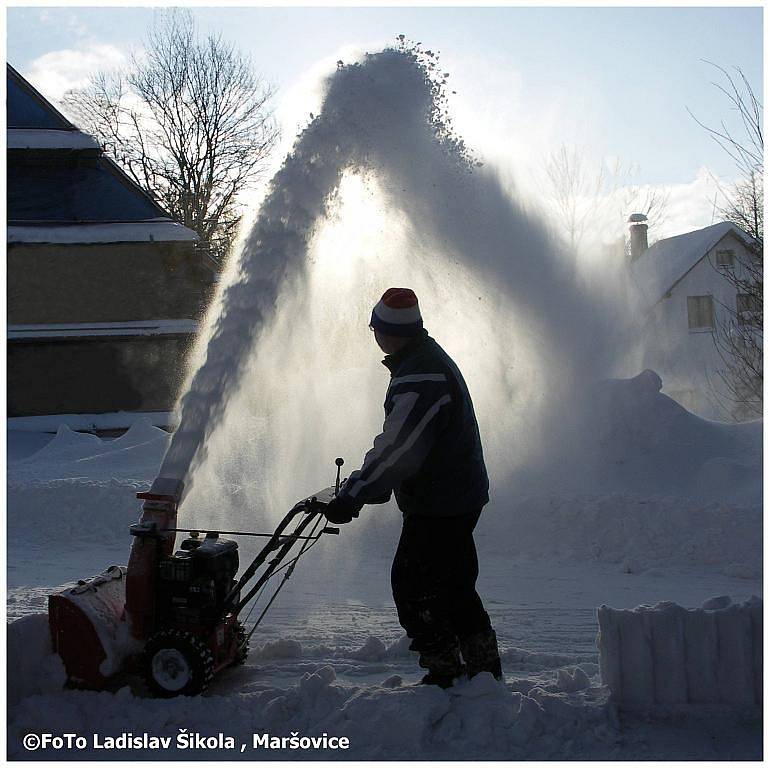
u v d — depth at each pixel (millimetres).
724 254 32719
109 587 4480
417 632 4070
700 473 9664
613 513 8414
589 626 5750
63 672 4188
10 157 21828
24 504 9547
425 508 4027
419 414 3900
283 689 4227
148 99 37719
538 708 3832
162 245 21891
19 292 21344
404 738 3760
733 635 4043
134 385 21797
